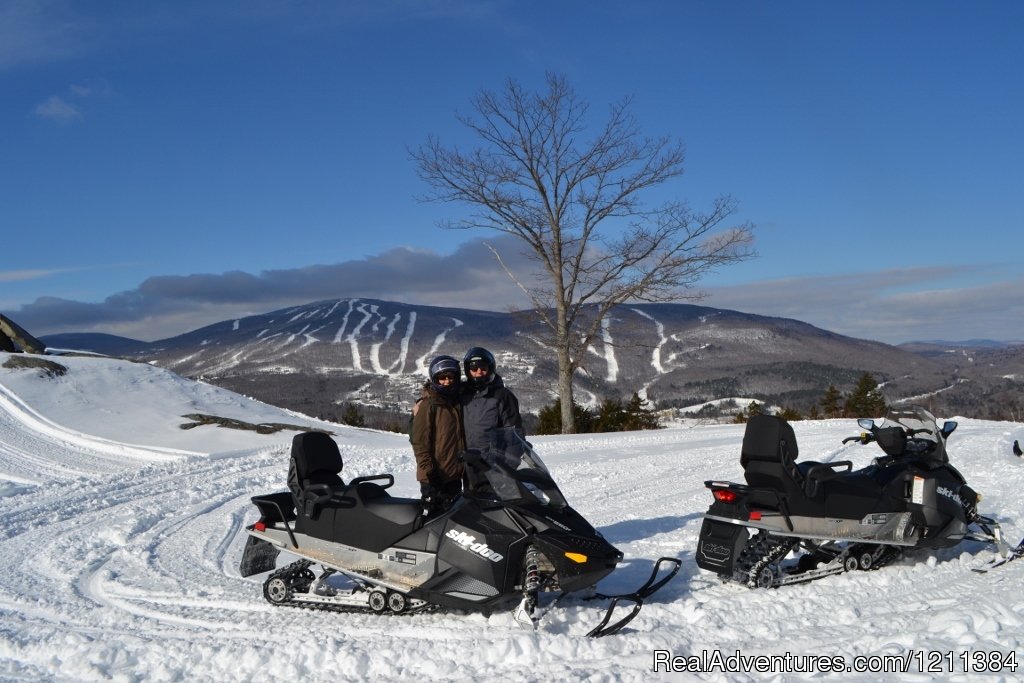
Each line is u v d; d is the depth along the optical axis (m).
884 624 4.99
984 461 11.62
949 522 6.39
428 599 5.47
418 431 6.17
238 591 6.45
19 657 5.05
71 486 12.27
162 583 6.79
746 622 5.12
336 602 5.78
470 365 6.41
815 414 36.00
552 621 5.20
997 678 4.05
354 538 5.72
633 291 28.61
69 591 6.68
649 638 4.88
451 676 4.43
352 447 17.45
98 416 20.12
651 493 10.70
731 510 5.99
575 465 13.96
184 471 13.73
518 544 5.34
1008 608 5.08
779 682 4.11
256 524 6.07
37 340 25.91
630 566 6.77
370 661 4.67
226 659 4.76
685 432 20.53
